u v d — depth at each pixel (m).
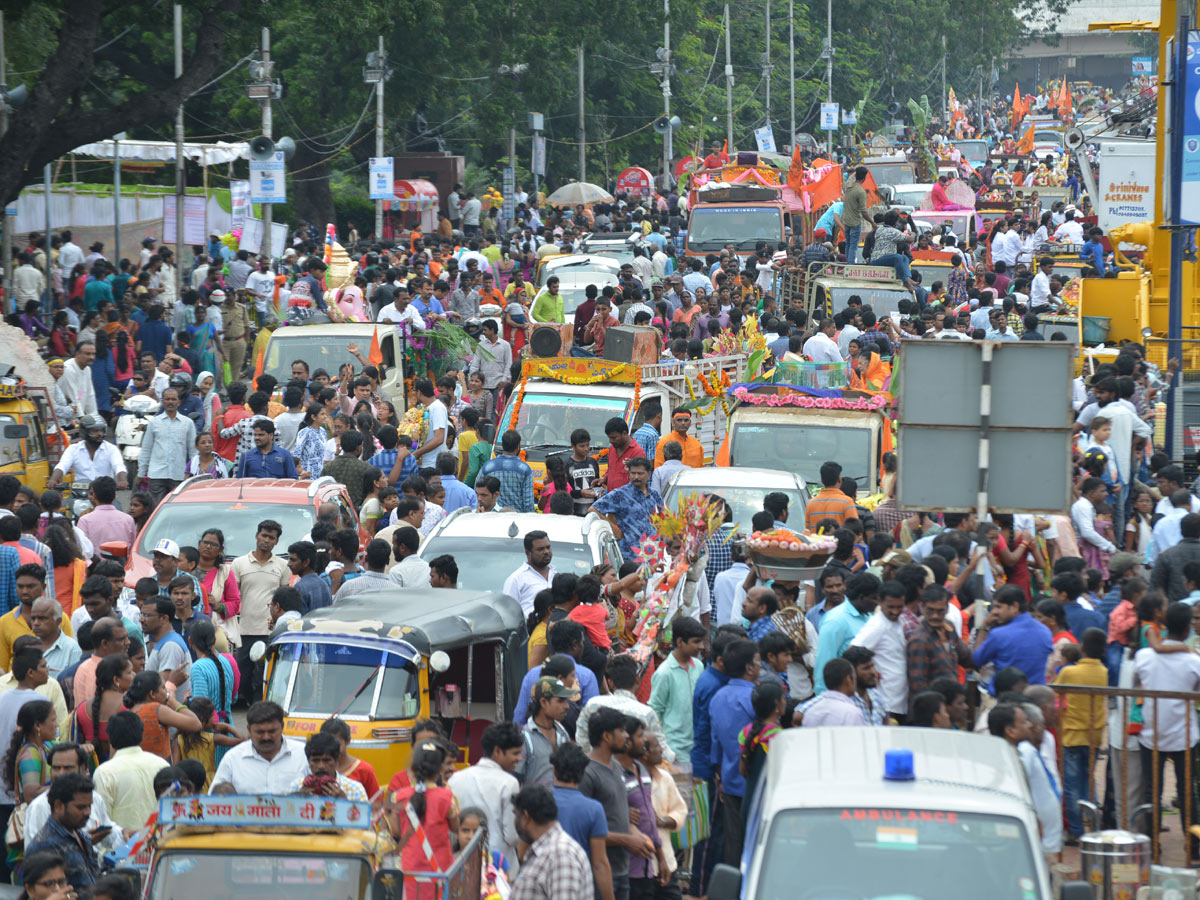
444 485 56.16
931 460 40.41
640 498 53.69
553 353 75.00
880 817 24.12
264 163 113.00
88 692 35.81
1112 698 37.31
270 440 60.41
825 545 39.59
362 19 130.00
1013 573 47.25
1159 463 59.97
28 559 44.00
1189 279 79.19
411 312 86.19
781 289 114.06
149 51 153.75
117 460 61.72
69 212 130.38
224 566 47.16
